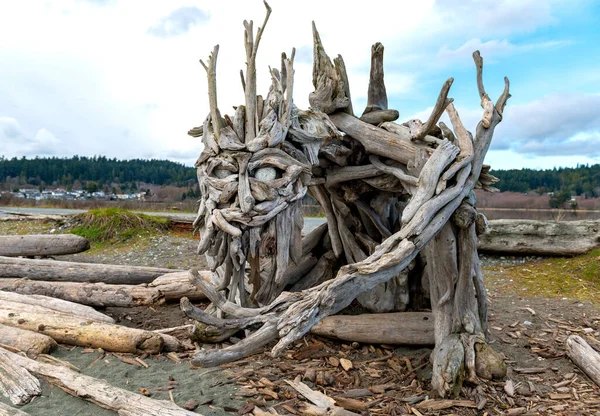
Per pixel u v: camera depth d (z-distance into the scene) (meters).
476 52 4.40
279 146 3.77
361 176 4.65
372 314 4.65
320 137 4.11
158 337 4.28
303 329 2.85
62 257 8.91
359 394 3.54
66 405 3.28
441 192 3.71
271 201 3.54
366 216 5.18
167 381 3.65
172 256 9.05
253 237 3.56
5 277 6.28
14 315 4.58
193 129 4.20
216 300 3.65
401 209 5.34
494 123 4.32
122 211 11.02
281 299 3.21
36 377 3.61
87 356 4.17
